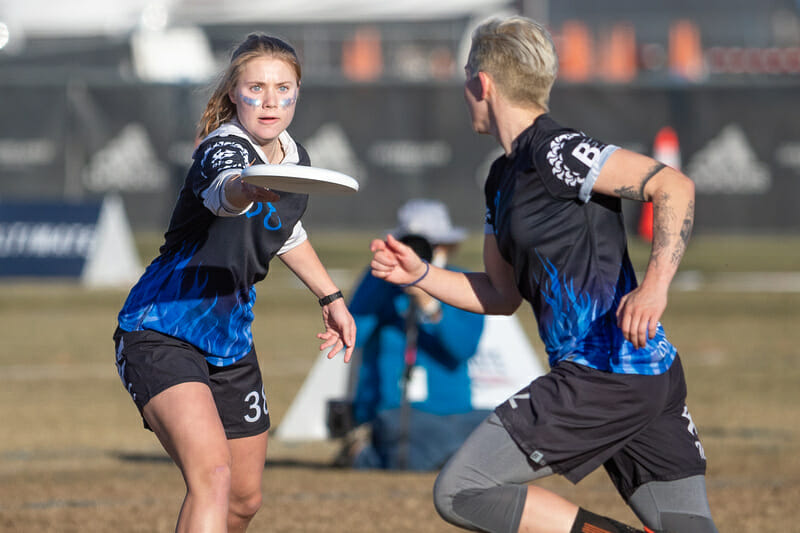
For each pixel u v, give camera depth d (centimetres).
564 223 975
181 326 1037
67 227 5231
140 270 5312
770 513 1528
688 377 2994
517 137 1018
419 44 8494
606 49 9438
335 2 8538
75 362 3238
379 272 1104
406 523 1488
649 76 8925
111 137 6191
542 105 1030
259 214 1046
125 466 1956
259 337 3762
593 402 961
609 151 957
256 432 1106
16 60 7694
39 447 2139
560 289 977
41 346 3519
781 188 6488
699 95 6431
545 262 981
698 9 10294
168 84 6200
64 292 4825
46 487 1728
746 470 1848
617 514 1555
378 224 6450
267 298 4847
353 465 1944
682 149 6444
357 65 8319
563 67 8975
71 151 6166
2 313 4238
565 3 10262
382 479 1816
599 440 970
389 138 6419
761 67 9450
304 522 1489
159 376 998
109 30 8319
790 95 6444
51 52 7756
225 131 1033
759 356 3372
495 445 972
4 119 6119
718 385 2855
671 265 918
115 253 5259
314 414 2269
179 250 1055
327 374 2284
